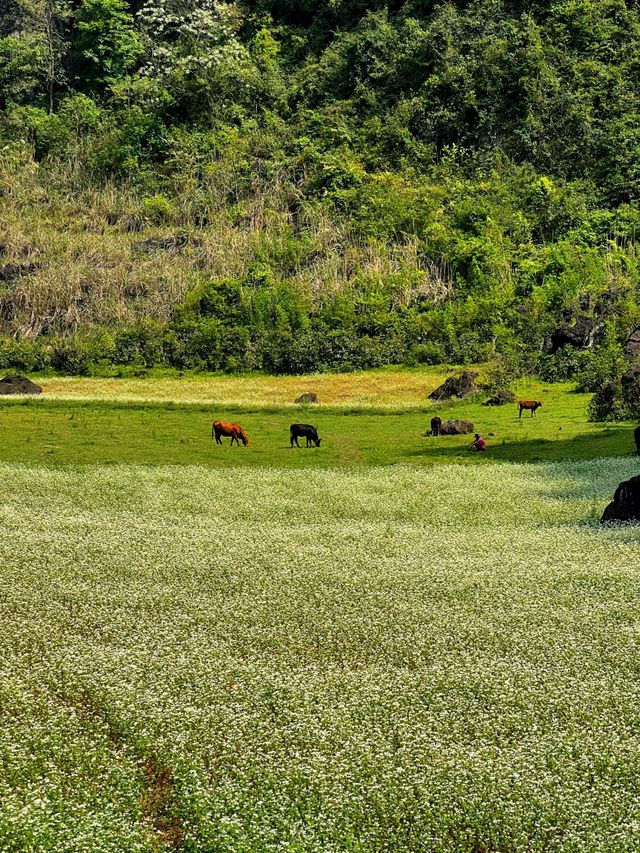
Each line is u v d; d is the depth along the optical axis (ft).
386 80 437.17
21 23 485.15
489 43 430.20
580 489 131.23
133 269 352.28
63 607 73.87
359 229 357.41
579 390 242.37
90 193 400.67
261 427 201.16
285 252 346.13
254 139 412.57
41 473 142.92
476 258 328.90
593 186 372.99
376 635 68.49
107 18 470.39
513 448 171.01
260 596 77.77
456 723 53.52
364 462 161.99
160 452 169.27
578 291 300.61
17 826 42.75
